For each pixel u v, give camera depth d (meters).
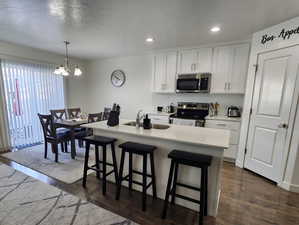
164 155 1.99
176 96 4.24
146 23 2.48
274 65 2.43
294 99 2.19
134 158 2.21
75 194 2.09
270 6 1.91
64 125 3.19
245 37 2.99
